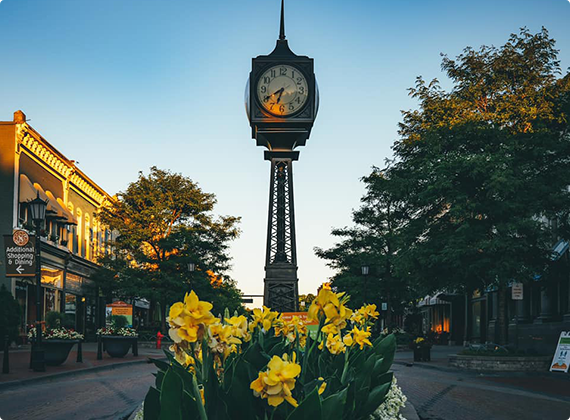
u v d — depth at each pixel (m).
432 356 31.64
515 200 22.08
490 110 25.41
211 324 3.24
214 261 43.47
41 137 36.69
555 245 27.70
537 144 22.78
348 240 41.91
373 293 40.16
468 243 22.53
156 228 42.84
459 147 23.81
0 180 33.56
